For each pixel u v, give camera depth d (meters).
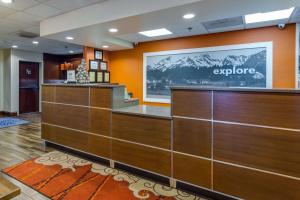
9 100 7.83
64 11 3.82
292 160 1.93
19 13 3.92
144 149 2.86
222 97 2.26
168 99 5.49
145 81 5.88
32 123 6.47
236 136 2.20
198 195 2.47
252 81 4.38
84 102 3.53
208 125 2.36
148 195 2.47
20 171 3.09
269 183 2.05
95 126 3.40
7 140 4.63
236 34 4.50
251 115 2.11
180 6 2.76
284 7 2.82
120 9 3.24
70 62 9.39
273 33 4.14
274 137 2.00
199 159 2.43
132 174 3.01
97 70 6.10
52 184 2.72
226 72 4.65
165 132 2.66
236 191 2.22
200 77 4.98
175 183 2.63
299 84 3.96
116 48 6.06
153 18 3.24
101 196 2.45
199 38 4.95
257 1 2.62
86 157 3.60
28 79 8.41
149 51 5.78
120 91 3.31
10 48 7.59
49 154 3.79
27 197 2.42
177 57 5.31
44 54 8.80
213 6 2.77
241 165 2.18
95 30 3.93
